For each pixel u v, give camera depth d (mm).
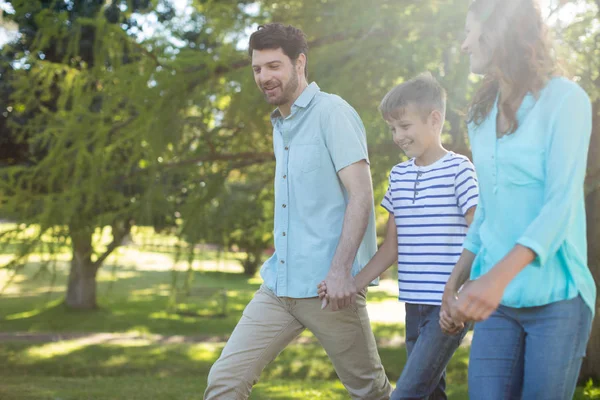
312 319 2926
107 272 29469
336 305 2742
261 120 8703
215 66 8195
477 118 1960
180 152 9156
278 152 3023
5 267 9125
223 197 9719
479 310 1639
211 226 9445
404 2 7281
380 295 27031
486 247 1942
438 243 2715
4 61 10148
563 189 1731
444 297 2104
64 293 22875
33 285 24391
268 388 7621
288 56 2898
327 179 2908
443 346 2654
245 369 2947
